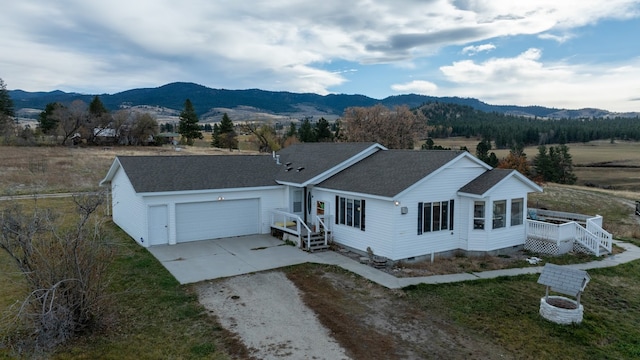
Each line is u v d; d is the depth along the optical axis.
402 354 9.23
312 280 13.98
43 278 9.23
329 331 10.25
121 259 15.78
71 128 74.88
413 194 16.00
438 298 12.62
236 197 20.03
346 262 16.02
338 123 77.19
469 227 17.47
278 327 10.39
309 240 17.67
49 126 80.06
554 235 18.12
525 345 9.87
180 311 11.16
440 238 17.08
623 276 15.63
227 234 20.05
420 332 10.35
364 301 12.27
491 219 17.34
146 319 10.63
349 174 19.42
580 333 10.49
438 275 14.80
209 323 10.52
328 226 18.84
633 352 9.80
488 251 17.44
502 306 12.16
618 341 10.34
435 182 16.72
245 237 20.05
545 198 42.81
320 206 19.75
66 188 32.59
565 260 17.42
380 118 66.88
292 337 9.88
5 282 12.71
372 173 18.53
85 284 9.45
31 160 47.16
